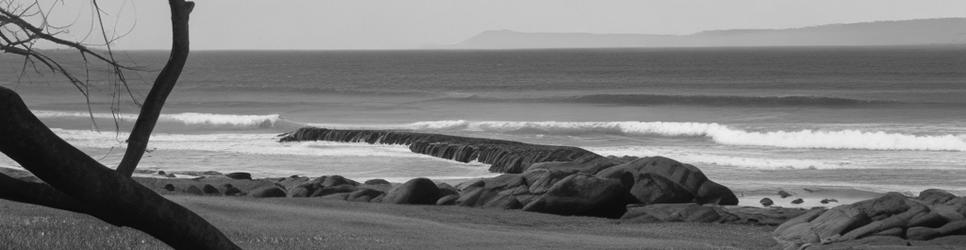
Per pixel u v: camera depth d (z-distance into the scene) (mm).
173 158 50531
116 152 52188
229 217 22297
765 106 96688
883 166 47719
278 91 125562
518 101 107750
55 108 88062
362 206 29875
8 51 5172
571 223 28250
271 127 73562
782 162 49281
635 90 134500
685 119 83000
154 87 5340
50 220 15336
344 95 119875
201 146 55594
